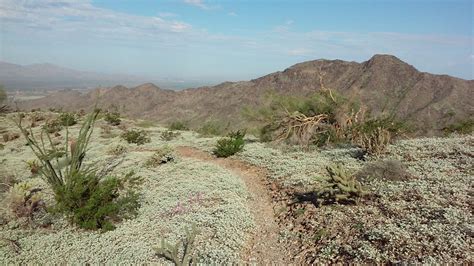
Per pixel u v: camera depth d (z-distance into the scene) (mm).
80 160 11242
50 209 10094
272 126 18234
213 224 9250
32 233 9562
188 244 6871
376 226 7270
